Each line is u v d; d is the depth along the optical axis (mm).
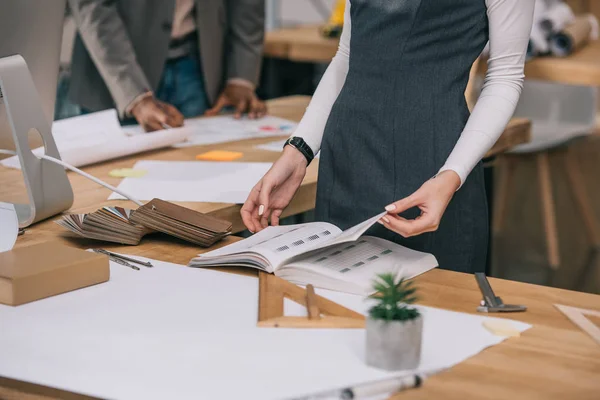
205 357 1369
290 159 2105
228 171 2543
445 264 2119
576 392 1258
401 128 2018
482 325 1496
